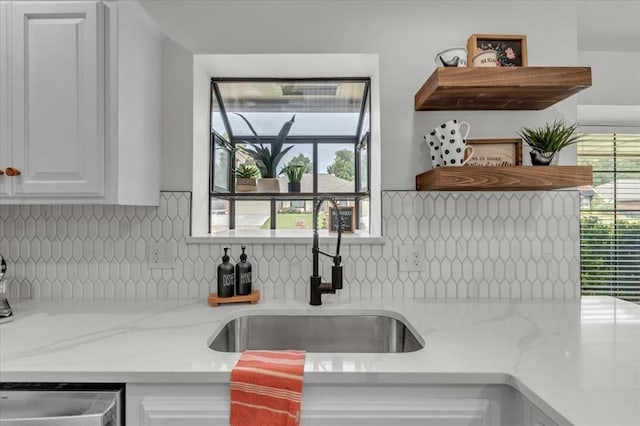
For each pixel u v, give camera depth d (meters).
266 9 1.70
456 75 1.37
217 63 1.78
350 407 0.92
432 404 0.93
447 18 1.70
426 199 1.67
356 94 2.02
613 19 1.84
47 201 1.34
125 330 1.21
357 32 1.70
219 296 1.54
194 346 1.07
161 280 1.66
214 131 1.94
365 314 1.51
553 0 1.70
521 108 1.65
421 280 1.67
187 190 1.68
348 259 1.67
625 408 0.72
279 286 1.67
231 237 1.66
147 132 1.55
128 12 1.40
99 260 1.65
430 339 1.13
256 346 1.50
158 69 1.66
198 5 1.69
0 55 1.32
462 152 1.50
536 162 1.48
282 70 1.86
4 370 0.91
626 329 1.23
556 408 0.72
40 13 1.33
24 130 1.32
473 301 1.61
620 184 2.36
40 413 0.90
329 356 1.00
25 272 1.65
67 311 1.44
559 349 1.05
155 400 0.93
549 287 1.66
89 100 1.32
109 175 1.33
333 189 2.19
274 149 2.00
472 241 1.67
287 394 0.90
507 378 0.90
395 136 1.68
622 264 2.34
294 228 2.17
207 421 0.92
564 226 1.67
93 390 0.92
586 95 2.11
